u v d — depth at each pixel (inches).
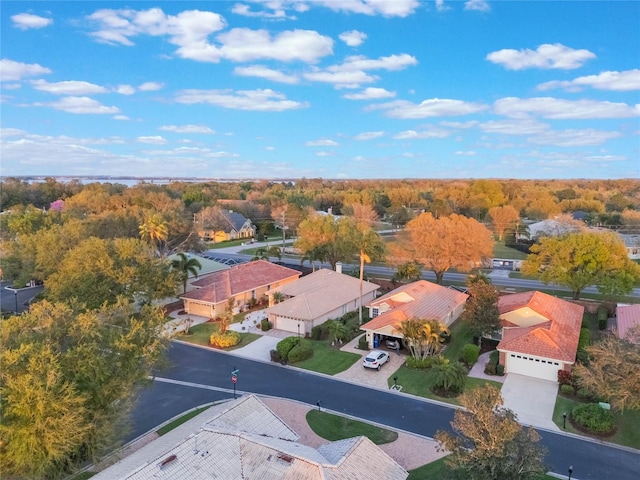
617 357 1016.2
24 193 5457.7
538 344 1429.6
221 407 1105.4
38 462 826.2
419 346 1523.1
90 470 948.6
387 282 2620.6
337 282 2228.1
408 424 1155.3
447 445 778.2
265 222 4758.9
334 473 750.5
